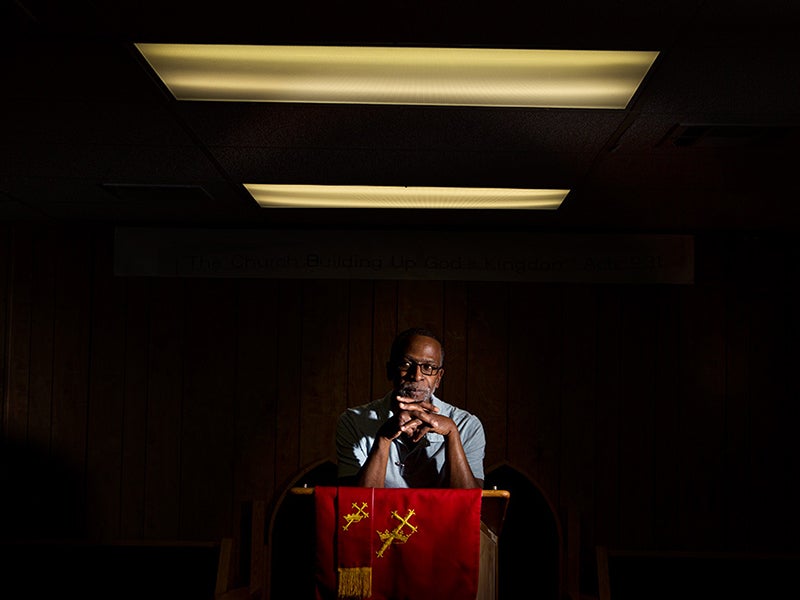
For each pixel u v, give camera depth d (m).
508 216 5.66
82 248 6.08
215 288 6.07
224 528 5.97
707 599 5.84
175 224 6.06
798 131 3.78
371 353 6.04
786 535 5.93
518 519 5.43
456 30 2.74
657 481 5.97
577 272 5.99
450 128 3.77
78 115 3.64
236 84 3.26
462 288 6.06
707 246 6.06
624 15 2.63
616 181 4.70
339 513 2.79
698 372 6.01
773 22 2.67
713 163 4.32
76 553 5.88
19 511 5.96
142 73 3.15
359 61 3.02
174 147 4.11
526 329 6.05
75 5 2.61
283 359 6.05
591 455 5.98
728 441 5.98
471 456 3.41
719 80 3.17
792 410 5.98
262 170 4.53
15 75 3.19
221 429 6.02
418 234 6.02
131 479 6.00
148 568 5.87
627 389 6.01
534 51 2.91
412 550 2.77
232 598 3.90
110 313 6.05
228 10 2.62
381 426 3.36
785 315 6.03
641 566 5.86
